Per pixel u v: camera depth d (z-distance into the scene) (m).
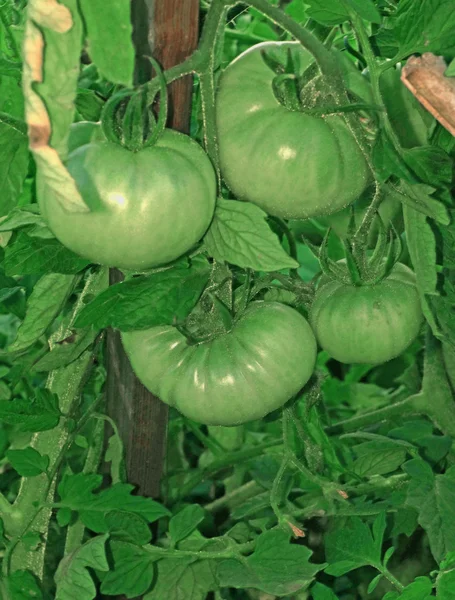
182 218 0.33
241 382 0.37
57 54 0.28
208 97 0.35
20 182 0.40
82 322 0.35
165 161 0.33
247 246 0.35
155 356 0.39
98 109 0.39
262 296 0.44
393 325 0.41
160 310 0.36
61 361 0.45
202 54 0.35
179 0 0.36
